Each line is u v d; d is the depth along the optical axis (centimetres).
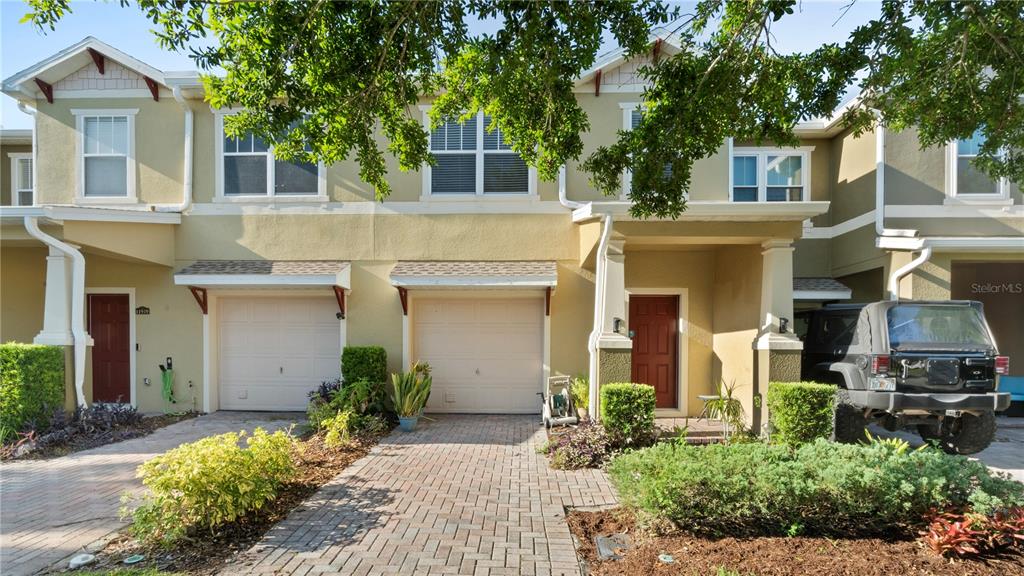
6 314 1020
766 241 793
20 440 731
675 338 1020
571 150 575
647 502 440
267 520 495
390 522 492
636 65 967
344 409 838
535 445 777
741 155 1133
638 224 786
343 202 999
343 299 983
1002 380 1082
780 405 718
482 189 995
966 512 422
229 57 465
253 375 1025
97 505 543
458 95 634
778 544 418
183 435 833
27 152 1164
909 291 922
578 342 981
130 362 1008
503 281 913
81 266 852
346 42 488
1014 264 1127
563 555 427
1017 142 561
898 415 717
